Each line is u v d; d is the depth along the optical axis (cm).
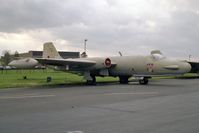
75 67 2722
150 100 1379
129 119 892
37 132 730
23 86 2373
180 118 905
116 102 1310
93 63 2647
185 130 743
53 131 739
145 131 734
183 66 2400
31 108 1143
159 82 2920
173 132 723
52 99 1452
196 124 815
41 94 1716
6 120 888
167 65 2450
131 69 2695
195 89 2014
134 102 1305
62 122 852
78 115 970
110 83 2816
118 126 792
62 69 2738
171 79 3591
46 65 2805
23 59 2870
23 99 1461
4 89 2109
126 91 1869
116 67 2795
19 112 1045
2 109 1118
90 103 1282
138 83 2764
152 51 2622
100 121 863
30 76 4191
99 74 2747
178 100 1377
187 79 3606
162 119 889
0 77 3869
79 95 1642
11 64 3353
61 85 2525
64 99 1448
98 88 2152
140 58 2644
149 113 1002
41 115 976
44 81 3022
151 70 2553
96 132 725
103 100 1391
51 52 3378
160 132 723
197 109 1089
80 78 3666
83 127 782
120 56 2825
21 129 762
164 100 1377
